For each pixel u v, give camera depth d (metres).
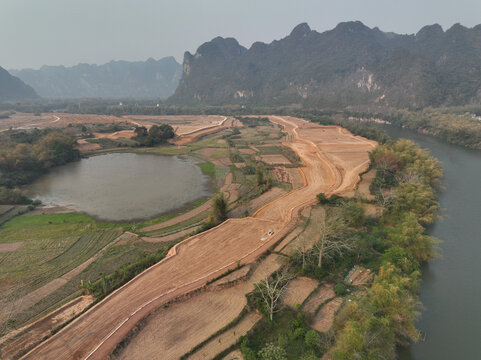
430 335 38.09
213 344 33.94
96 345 33.38
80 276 48.69
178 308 39.09
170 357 32.19
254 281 43.91
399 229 56.16
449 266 52.31
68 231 64.62
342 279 45.59
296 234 56.09
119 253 55.41
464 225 66.19
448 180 95.38
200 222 67.69
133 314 37.41
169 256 49.56
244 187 89.88
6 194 78.81
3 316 39.88
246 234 56.81
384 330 33.56
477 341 37.34
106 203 80.75
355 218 58.66
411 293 42.66
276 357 31.52
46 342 33.94
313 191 79.75
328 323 37.34
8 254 55.50
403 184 71.44
